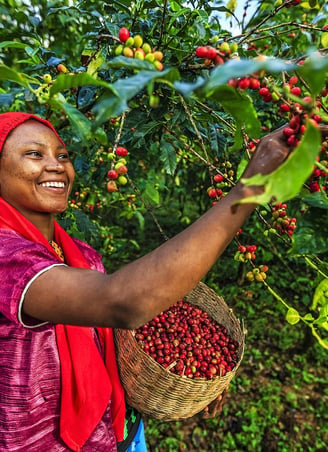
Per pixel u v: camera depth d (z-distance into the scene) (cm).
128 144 178
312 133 52
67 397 113
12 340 103
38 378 109
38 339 107
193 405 136
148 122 131
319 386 329
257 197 53
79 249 144
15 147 102
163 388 129
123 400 138
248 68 46
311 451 272
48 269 80
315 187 89
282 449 271
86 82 65
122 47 91
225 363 163
